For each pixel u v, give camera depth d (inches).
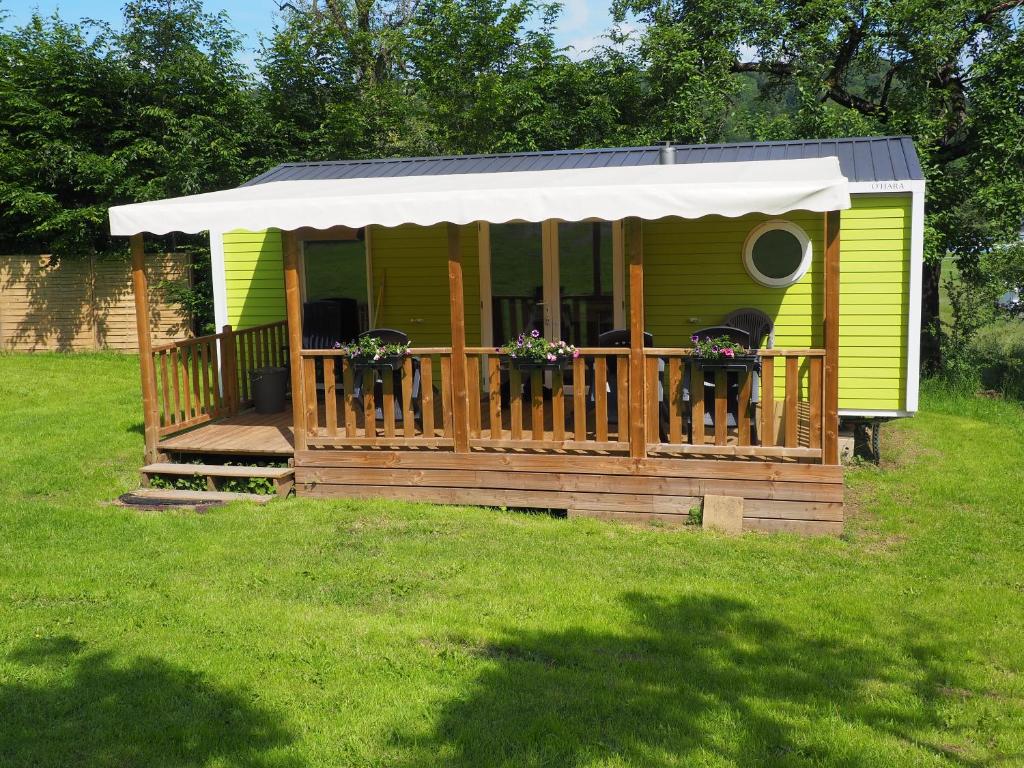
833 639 240.5
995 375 702.5
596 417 342.3
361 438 362.3
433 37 916.6
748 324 425.4
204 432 413.1
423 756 178.5
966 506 374.3
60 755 176.7
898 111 724.7
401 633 235.9
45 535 316.8
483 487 354.3
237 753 178.5
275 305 491.2
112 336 778.2
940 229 676.1
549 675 214.1
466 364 353.4
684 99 764.0
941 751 186.1
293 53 877.8
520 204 319.3
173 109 810.2
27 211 752.3
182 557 295.7
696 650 230.8
